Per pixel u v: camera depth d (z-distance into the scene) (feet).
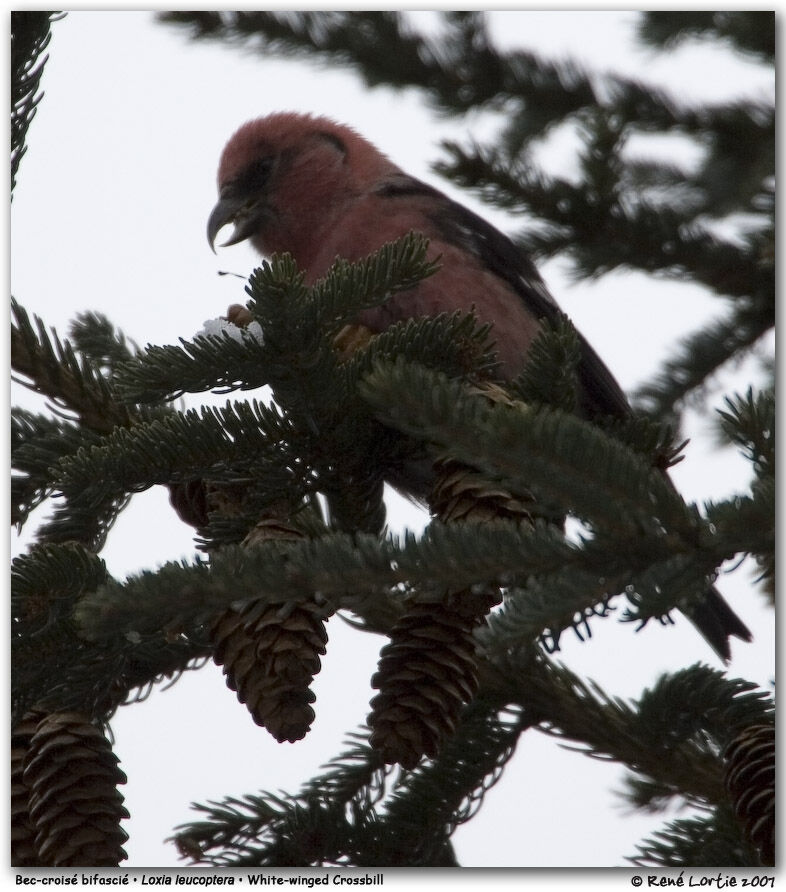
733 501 14.96
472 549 14.96
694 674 15.34
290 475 15.26
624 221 15.93
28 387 15.43
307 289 15.17
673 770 15.35
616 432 15.26
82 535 15.39
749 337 16.02
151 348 15.19
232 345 15.17
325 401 15.21
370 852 15.30
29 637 15.19
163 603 14.94
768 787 15.20
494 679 15.37
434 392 14.93
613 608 14.94
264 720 15.10
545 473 14.96
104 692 15.24
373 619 15.39
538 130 16.03
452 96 16.03
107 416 15.46
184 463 15.20
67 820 15.17
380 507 15.34
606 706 15.37
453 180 15.88
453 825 15.33
